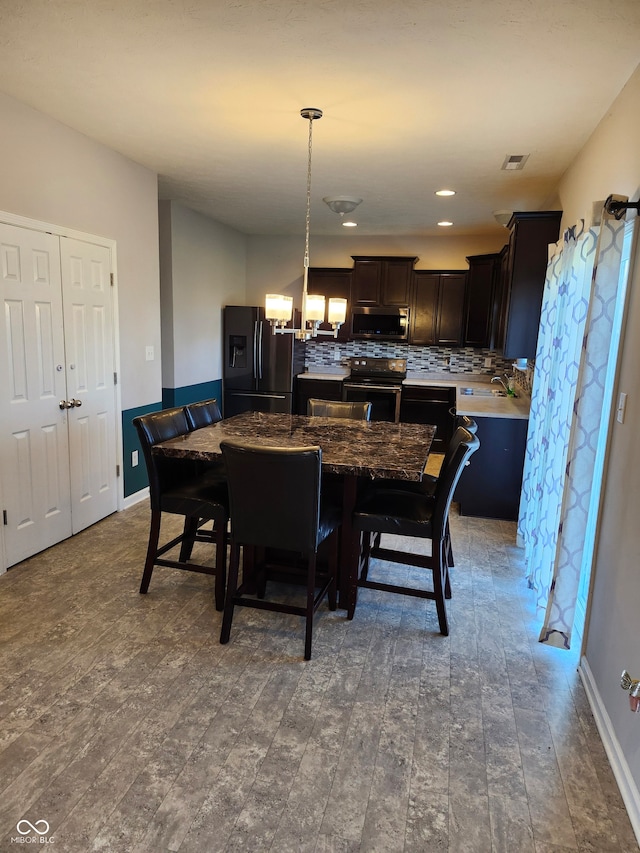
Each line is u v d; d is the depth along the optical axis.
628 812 1.69
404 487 3.27
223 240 6.40
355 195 4.77
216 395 6.47
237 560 2.47
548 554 2.79
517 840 1.60
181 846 1.55
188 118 3.11
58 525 3.54
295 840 1.58
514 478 4.25
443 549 2.93
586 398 2.34
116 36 2.23
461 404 4.66
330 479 2.96
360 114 2.97
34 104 2.97
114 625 2.65
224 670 2.34
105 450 3.97
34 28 2.18
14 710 2.06
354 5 1.96
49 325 3.32
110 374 3.94
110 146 3.66
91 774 1.78
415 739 1.98
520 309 3.96
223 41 2.25
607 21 2.01
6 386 3.04
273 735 1.98
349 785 1.77
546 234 3.87
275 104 2.88
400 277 6.62
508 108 2.81
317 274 6.83
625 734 1.80
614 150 2.59
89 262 3.62
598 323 2.27
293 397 6.64
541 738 2.01
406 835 1.60
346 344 7.28
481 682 2.32
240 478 2.33
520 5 1.93
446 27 2.09
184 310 5.56
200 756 1.87
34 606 2.80
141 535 3.74
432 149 3.50
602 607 2.20
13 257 3.01
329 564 2.83
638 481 1.89
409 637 2.64
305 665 2.39
